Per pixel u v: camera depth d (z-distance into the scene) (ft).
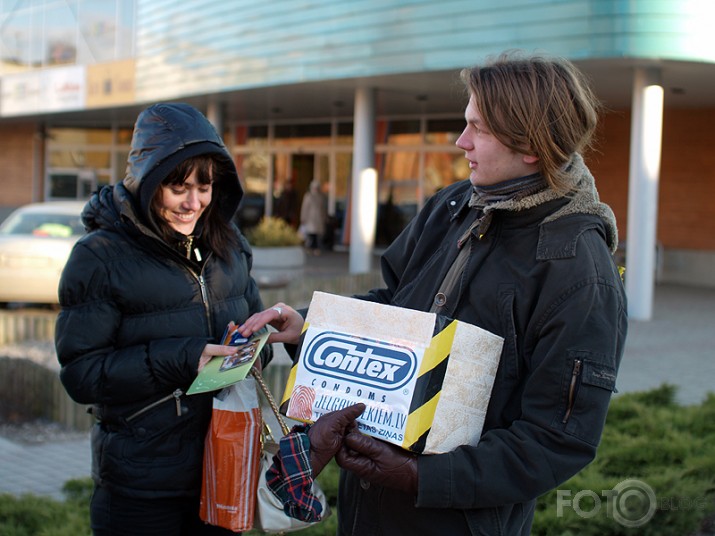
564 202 6.32
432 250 7.36
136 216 7.64
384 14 42.37
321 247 70.74
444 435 6.03
